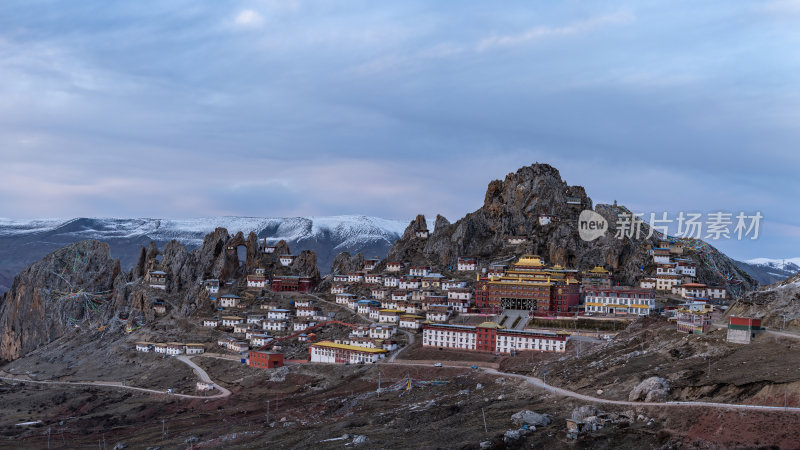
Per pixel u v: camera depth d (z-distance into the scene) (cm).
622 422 17538
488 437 18062
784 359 18175
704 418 16325
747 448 14812
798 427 14825
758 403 16425
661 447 15812
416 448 18325
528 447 17212
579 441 16825
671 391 18538
